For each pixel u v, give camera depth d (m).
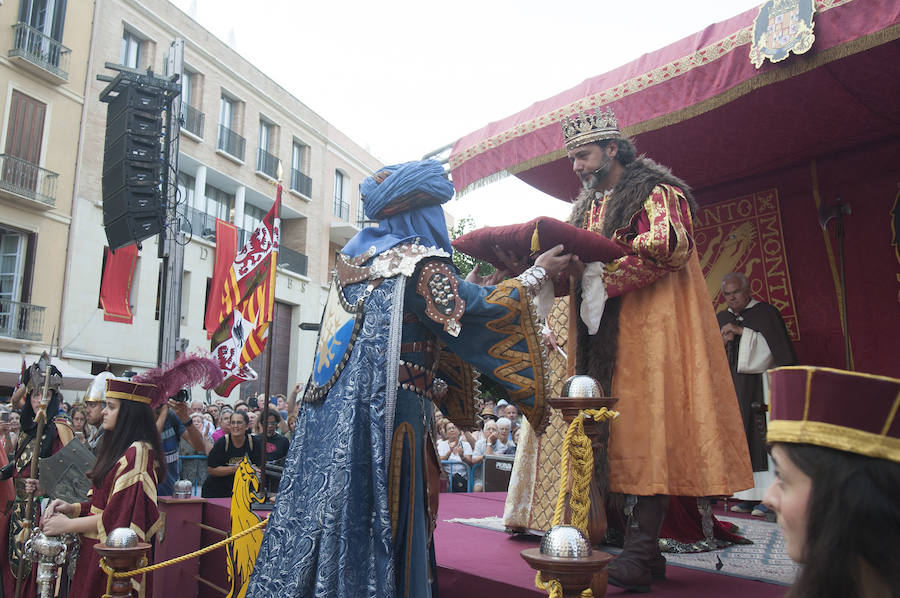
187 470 9.20
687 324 2.62
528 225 2.56
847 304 5.61
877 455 1.03
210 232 21.36
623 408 2.55
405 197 2.56
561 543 1.61
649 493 2.40
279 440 6.86
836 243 5.68
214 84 22.16
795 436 1.11
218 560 4.50
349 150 28.91
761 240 6.08
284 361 24.75
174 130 9.41
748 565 2.83
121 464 3.71
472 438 9.55
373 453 2.18
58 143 17.28
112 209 8.59
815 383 1.10
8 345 15.98
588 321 2.62
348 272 2.54
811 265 5.81
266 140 24.86
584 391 1.88
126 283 18.09
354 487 2.15
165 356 9.18
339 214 28.42
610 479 2.51
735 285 5.32
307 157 26.47
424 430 2.44
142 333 18.75
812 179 5.82
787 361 5.00
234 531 4.04
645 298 2.64
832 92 4.58
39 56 16.69
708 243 6.39
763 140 5.38
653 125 4.08
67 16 17.55
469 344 2.38
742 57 3.69
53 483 4.27
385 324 2.31
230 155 22.33
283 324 24.86
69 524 3.63
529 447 3.36
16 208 16.31
